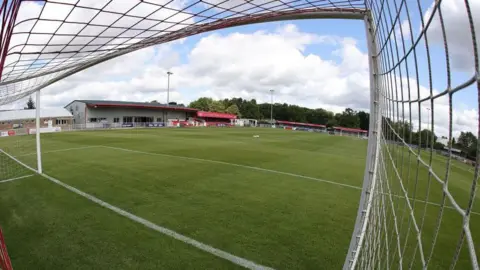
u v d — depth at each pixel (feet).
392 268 10.63
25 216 16.24
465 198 22.88
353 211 18.30
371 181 9.42
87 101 138.92
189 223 15.56
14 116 119.44
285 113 286.46
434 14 3.99
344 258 12.26
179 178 26.02
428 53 4.43
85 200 19.16
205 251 12.57
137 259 11.81
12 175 26.73
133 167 30.73
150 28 13.70
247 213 17.35
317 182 26.17
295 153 46.83
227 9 12.46
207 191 21.98
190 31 15.62
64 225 15.01
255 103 327.67
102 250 12.47
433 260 12.16
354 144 80.07
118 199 19.47
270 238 14.01
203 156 39.70
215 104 257.55
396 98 7.09
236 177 27.04
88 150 44.60
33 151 44.42
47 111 131.23
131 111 148.87
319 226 15.65
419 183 25.99
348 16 11.44
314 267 11.54
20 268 11.09
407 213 17.48
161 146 50.78
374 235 9.37
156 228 14.80
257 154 43.37
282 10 12.76
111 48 15.96
